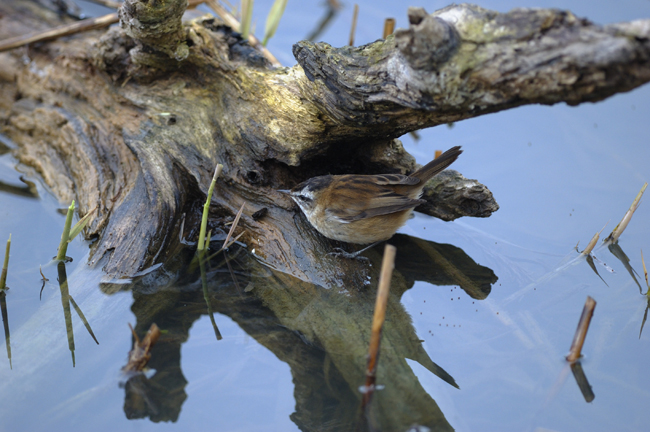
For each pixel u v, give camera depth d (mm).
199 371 5578
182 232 7340
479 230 8227
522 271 7352
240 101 7445
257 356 5816
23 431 4836
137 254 6754
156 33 6934
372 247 7695
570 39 4285
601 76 4281
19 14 9938
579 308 6617
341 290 6676
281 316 6430
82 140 8172
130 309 6336
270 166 7488
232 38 7754
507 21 4574
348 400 5281
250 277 6977
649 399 5348
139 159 7320
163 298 6598
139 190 7242
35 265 7051
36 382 5316
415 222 8461
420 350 5969
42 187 8523
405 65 5137
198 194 7469
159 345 5855
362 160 7660
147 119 7914
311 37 11109
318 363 5762
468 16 4727
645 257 7441
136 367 5391
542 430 4953
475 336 6199
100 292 6449
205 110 7734
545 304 6715
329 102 6113
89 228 7277
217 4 10641
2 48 9047
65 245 6910
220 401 5266
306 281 6824
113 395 5215
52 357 5605
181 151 7441
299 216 7332
